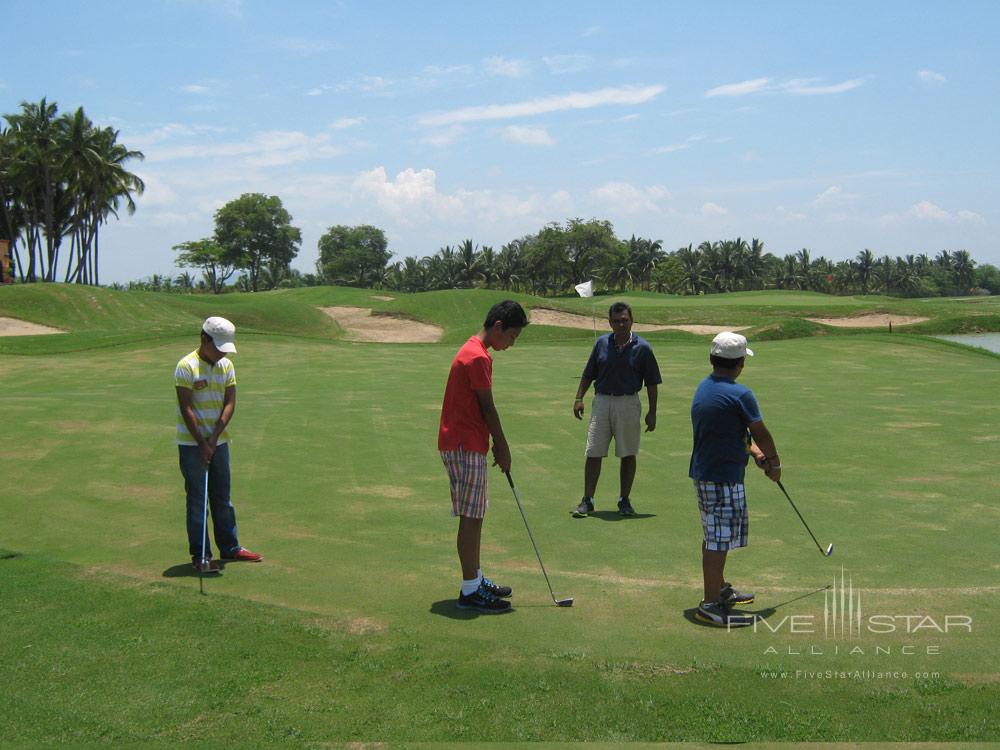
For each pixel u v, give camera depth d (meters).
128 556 6.58
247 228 127.50
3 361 24.98
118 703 3.97
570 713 3.84
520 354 26.16
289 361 24.33
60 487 8.91
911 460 10.25
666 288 143.88
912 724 3.70
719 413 5.06
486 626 4.94
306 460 10.37
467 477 5.28
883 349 25.17
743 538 5.11
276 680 4.20
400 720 3.80
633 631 4.85
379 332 56.12
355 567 6.26
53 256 67.62
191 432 6.15
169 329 33.12
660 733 3.67
